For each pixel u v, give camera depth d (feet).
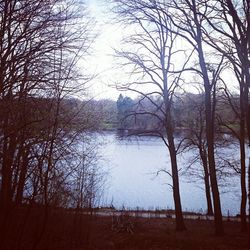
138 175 151.84
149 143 232.53
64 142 42.24
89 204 57.06
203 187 145.59
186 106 82.94
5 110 32.22
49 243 41.93
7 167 33.63
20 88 34.35
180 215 66.90
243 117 65.26
